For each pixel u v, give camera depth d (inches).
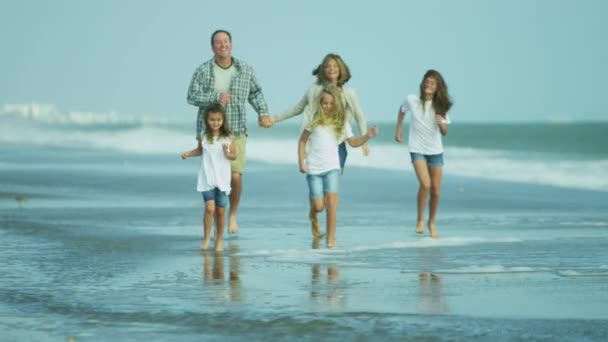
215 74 1057.5
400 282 695.7
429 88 1084.5
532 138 6845.5
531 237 1005.8
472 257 837.8
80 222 1132.5
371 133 982.4
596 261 808.3
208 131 920.3
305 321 549.3
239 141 1055.0
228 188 916.0
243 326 538.9
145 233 1031.0
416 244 934.4
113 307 594.6
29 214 1222.3
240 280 707.4
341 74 1029.2
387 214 1280.8
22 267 771.4
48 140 4724.4
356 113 1035.3
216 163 917.8
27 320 557.3
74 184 1761.8
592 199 1541.6
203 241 919.0
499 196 1599.4
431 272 746.2
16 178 1888.5
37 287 673.0
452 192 1689.2
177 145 4143.7
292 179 1927.9
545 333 516.7
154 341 505.0
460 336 510.9
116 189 1663.4
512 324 539.2
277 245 946.1
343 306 596.7
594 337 506.6
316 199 982.4
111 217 1195.9
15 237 977.5
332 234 938.7
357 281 701.9
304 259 829.8
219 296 635.5
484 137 7229.3
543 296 632.4
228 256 852.0
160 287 674.2
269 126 1082.1
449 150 4069.9
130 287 674.2
